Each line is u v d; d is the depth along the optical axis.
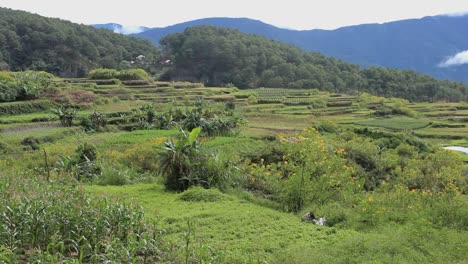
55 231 7.42
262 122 48.50
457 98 118.94
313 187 12.39
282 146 18.22
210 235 9.17
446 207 11.12
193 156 14.66
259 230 9.61
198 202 12.36
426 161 23.42
